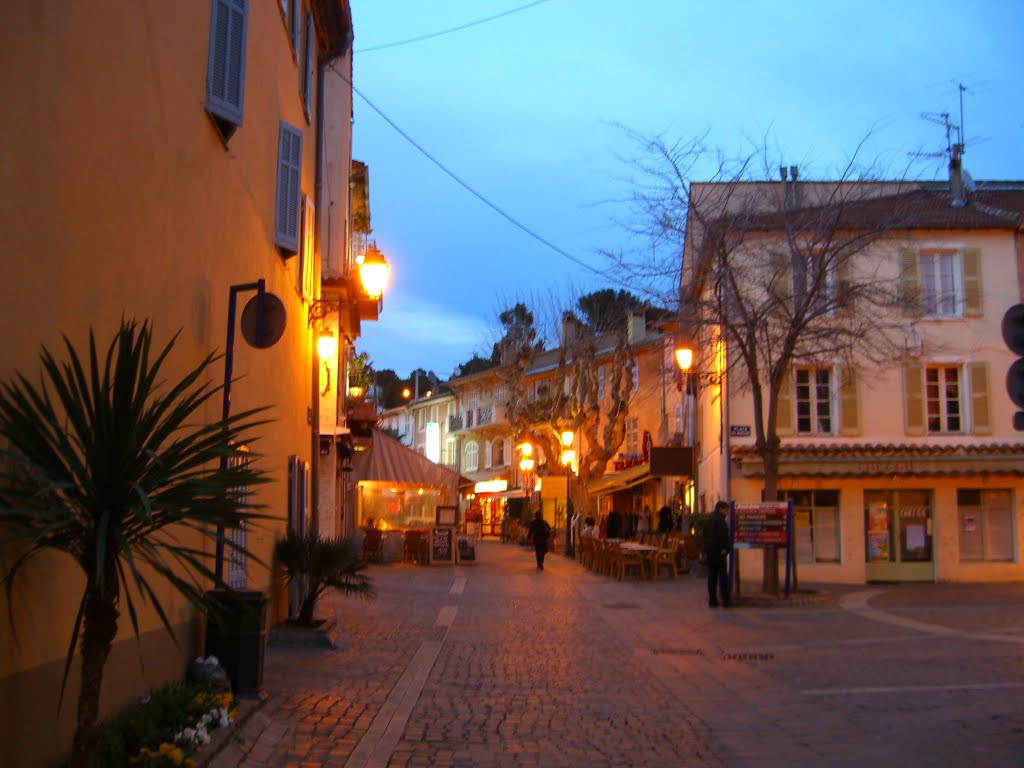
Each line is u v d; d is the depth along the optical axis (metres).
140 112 7.17
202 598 5.16
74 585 5.93
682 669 11.38
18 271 5.26
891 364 24.42
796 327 19.73
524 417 42.31
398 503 36.03
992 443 26.02
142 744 6.06
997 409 26.25
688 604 18.95
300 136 13.16
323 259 19.09
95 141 6.32
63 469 4.85
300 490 14.28
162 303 7.64
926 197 26.22
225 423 5.33
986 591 22.12
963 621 16.05
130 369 5.00
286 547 12.59
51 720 5.59
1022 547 25.97
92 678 5.02
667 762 7.19
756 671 11.26
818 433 26.09
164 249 7.70
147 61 7.34
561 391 41.53
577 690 9.99
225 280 9.65
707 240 20.59
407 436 81.31
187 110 8.35
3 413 4.80
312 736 7.71
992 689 9.95
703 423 32.38
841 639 13.99
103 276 6.44
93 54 6.28
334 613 16.22
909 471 25.12
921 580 25.73
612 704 9.30
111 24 6.60
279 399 12.70
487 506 63.94
